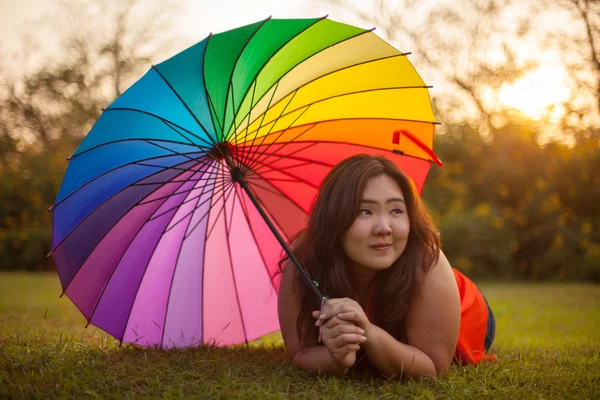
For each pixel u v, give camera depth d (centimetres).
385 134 301
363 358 261
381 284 251
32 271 1148
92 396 216
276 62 259
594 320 527
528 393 233
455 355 277
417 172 306
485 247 1014
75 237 278
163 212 297
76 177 267
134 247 297
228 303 333
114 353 294
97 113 1638
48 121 1633
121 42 1731
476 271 1026
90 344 313
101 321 302
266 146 296
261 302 339
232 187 313
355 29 269
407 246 249
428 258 248
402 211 240
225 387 226
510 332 461
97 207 276
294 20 263
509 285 925
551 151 1048
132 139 268
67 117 1639
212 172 295
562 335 443
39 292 719
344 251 248
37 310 539
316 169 315
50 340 317
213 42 259
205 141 278
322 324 233
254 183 319
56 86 1648
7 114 1605
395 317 247
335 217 240
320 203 250
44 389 225
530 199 1029
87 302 295
